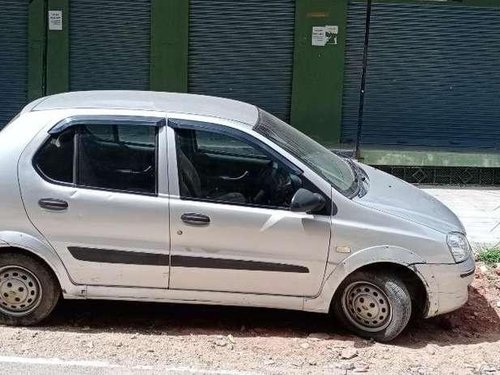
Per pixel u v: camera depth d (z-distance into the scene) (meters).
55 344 5.58
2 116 11.60
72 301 6.57
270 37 11.40
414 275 5.74
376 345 5.81
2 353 5.38
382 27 11.34
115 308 6.46
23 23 11.34
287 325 6.24
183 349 5.60
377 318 5.82
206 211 5.62
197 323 6.21
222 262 5.67
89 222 5.64
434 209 6.20
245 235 5.64
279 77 11.52
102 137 5.76
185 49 11.38
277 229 5.62
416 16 11.32
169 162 5.70
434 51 11.43
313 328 6.19
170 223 5.64
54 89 11.46
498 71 11.51
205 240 5.64
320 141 11.55
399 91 11.52
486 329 6.33
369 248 5.66
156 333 5.93
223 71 11.49
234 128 5.77
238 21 11.36
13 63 11.45
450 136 11.65
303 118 11.48
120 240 5.66
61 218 5.65
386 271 5.76
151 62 11.41
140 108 5.88
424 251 5.70
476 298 6.96
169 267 5.70
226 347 5.68
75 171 5.71
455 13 11.33
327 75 11.40
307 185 5.71
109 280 5.75
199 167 5.73
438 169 11.43
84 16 11.33
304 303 5.77
